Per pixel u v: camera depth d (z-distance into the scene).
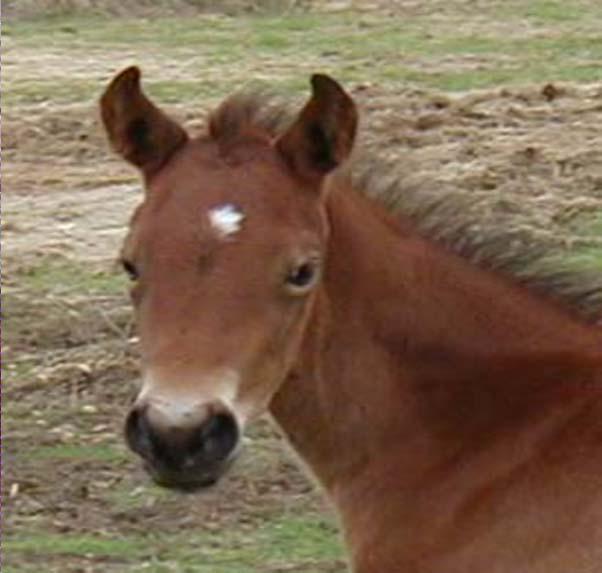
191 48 34.06
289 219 11.17
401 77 31.53
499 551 11.64
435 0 38.25
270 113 11.66
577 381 11.84
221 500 17.25
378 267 11.84
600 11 36.94
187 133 11.71
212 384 10.80
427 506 11.90
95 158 27.30
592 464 11.59
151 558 16.28
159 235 11.08
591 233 22.98
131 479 17.72
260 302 11.02
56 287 22.17
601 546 11.40
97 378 19.77
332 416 11.95
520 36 34.78
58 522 17.02
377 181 12.02
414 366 11.97
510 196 24.22
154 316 10.98
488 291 12.02
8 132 28.34
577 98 29.58
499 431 11.87
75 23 35.94
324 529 16.70
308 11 37.19
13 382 19.72
